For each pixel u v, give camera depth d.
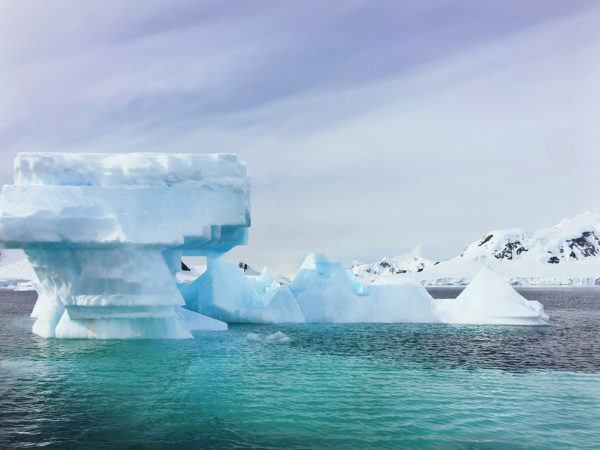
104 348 18.34
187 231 19.80
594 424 10.09
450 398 12.05
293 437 9.11
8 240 18.53
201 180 20.48
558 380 14.37
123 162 20.25
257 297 30.61
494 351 19.69
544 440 9.16
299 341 21.23
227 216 20.50
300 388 12.75
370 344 20.66
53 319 21.98
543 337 24.59
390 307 30.11
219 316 28.41
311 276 31.03
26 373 14.17
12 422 9.83
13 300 67.44
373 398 11.90
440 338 23.09
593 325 32.72
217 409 10.78
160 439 8.93
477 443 8.97
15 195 19.22
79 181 20.17
